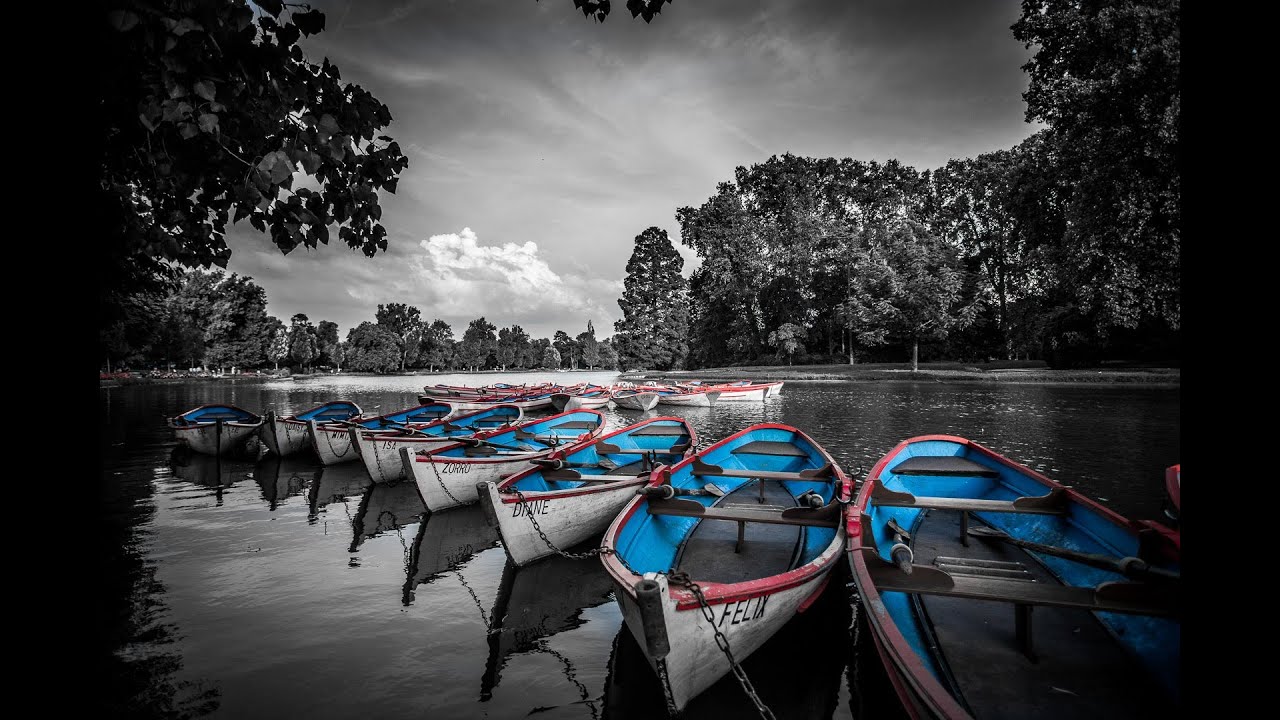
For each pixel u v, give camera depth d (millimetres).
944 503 6648
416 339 136625
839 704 4816
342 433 14242
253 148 3488
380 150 4031
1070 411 22109
